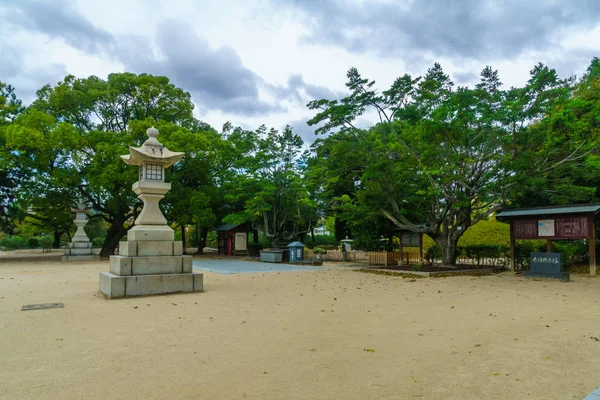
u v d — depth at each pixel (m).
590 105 15.20
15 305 9.32
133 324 7.42
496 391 4.33
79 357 5.47
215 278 15.40
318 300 10.29
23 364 5.18
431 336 6.65
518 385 4.51
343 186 29.58
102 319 7.83
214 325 7.37
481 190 15.93
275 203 29.48
